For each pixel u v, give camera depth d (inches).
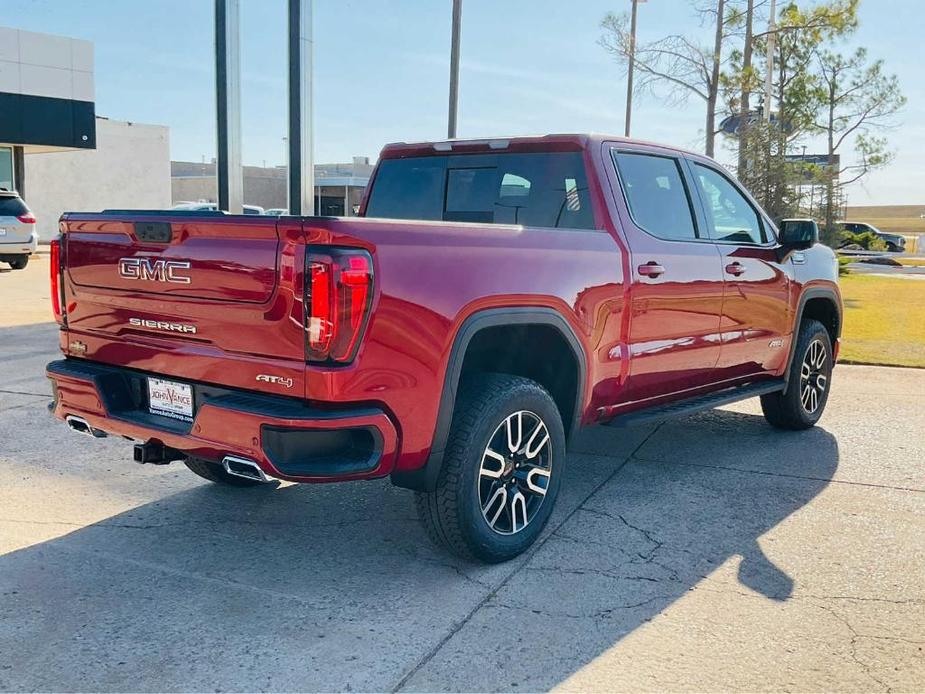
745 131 874.8
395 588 140.5
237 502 180.7
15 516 169.5
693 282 189.6
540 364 168.9
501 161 192.1
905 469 211.5
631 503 184.1
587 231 165.8
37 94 1067.3
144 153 1425.9
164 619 128.6
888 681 114.9
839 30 844.0
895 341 426.0
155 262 137.9
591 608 134.2
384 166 213.8
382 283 124.7
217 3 516.4
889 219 6510.8
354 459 126.6
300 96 484.1
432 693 110.3
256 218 124.9
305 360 122.7
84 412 151.1
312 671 114.9
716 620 131.1
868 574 148.9
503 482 148.6
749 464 214.7
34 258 922.7
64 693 108.8
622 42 828.0
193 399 137.1
